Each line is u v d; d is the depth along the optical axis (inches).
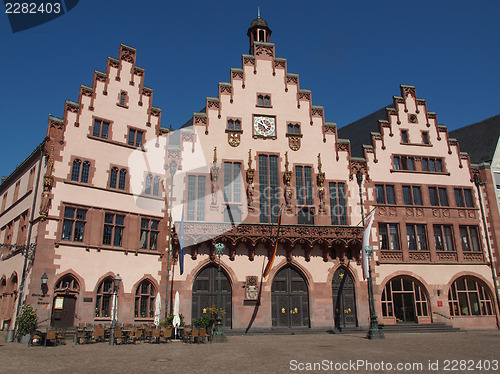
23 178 1423.5
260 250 1428.4
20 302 1148.5
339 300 1445.6
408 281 1521.9
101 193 1288.1
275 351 841.5
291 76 1630.2
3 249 1416.1
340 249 1470.2
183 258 1296.8
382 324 1435.8
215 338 1045.8
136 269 1300.4
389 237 1531.7
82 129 1295.5
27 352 821.2
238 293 1381.6
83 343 1001.5
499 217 1609.3
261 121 1562.5
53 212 1192.8
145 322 1279.5
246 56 1617.9
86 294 1192.8
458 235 1579.7
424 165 1637.6
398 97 1676.9
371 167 1587.1
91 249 1232.2
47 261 1154.7
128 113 1401.3
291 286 1437.0
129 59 1443.2
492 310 1537.9
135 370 612.1
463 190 1635.1
